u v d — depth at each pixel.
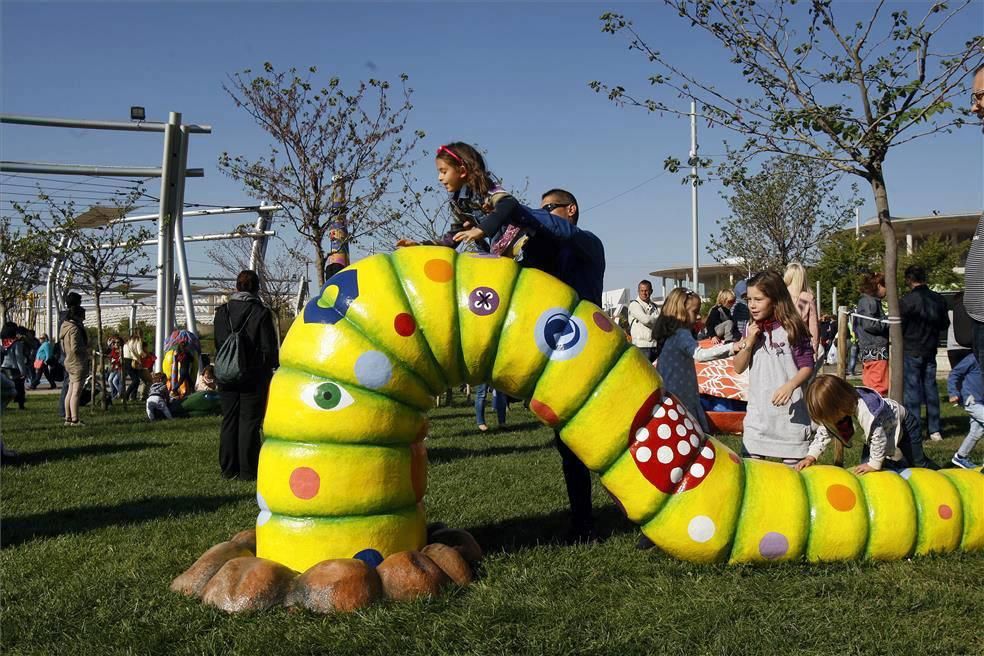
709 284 63.53
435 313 4.25
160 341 20.36
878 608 3.82
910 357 9.58
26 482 7.66
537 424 11.73
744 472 4.56
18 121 17.36
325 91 15.40
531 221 4.64
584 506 5.15
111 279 19.47
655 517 4.43
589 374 4.34
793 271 8.12
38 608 4.03
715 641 3.45
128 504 6.61
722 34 9.66
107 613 3.92
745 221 27.64
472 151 4.73
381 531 4.18
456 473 7.44
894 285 9.00
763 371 5.87
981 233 4.94
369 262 4.41
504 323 4.33
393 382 4.19
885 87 9.12
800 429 5.80
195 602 4.00
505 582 4.21
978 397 7.39
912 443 5.41
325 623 3.67
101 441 10.80
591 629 3.62
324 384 4.15
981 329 4.97
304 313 4.36
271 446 4.25
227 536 5.44
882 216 9.11
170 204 20.53
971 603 3.87
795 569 4.39
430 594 3.97
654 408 4.46
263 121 15.24
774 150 9.82
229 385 7.62
